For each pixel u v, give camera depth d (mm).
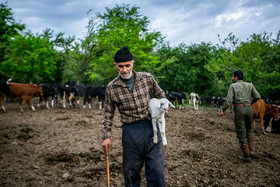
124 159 1934
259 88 9273
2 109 10508
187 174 3305
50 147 4586
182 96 15570
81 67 23828
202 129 6887
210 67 11156
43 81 22844
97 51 22266
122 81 1893
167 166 3613
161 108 1991
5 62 12281
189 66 21578
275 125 6875
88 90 13039
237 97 3822
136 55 14055
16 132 5762
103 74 16828
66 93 12562
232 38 9680
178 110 14031
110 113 2043
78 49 22641
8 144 4719
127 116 1932
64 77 24484
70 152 4258
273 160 3994
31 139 5223
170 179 3127
